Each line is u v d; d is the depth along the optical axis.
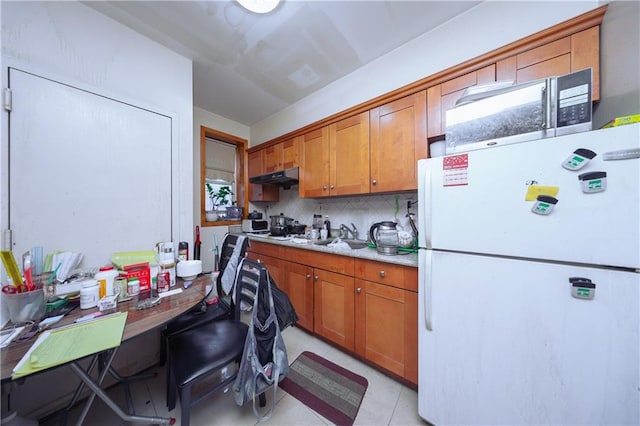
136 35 1.56
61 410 1.21
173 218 1.71
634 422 0.71
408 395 1.33
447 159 1.04
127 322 0.88
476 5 1.47
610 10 0.98
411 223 1.79
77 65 1.32
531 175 0.85
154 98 1.64
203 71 2.05
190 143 1.84
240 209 3.06
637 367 0.71
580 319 0.78
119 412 0.97
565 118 0.85
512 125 0.95
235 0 1.33
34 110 1.17
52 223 1.21
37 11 1.19
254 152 3.02
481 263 0.96
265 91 2.41
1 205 1.08
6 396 1.09
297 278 2.06
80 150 1.31
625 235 0.71
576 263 0.79
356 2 1.40
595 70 1.05
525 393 0.87
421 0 1.41
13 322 0.87
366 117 1.85
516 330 0.89
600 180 0.74
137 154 1.54
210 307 1.59
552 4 1.24
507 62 1.25
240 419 1.18
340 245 1.91
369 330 1.54
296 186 2.88
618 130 0.72
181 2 1.35
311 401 1.29
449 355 1.04
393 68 1.85
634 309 0.71
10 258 0.89
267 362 1.13
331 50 1.83
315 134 2.25
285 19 1.50
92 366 1.20
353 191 1.93
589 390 0.77
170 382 1.22
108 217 1.41
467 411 1.00
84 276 1.19
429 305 1.09
